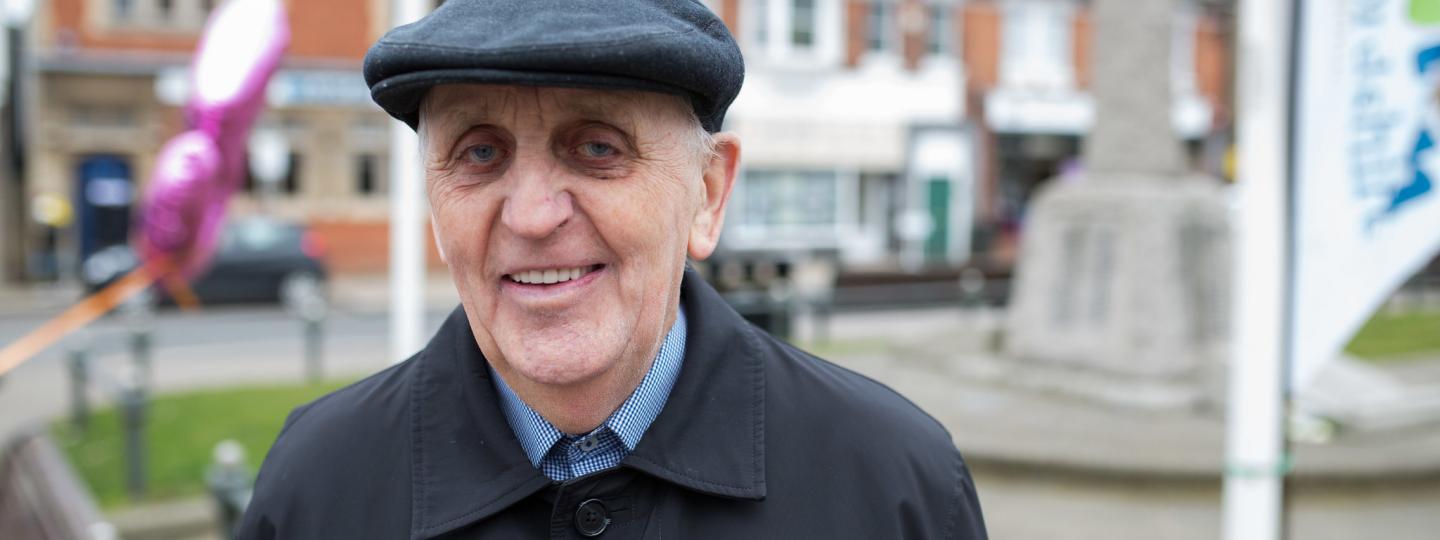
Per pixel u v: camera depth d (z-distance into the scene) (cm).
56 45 1742
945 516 140
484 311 127
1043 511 536
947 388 760
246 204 1894
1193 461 557
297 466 140
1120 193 741
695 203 133
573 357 122
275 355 1039
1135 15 758
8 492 332
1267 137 229
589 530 127
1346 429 633
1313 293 228
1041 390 744
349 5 1906
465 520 127
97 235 1777
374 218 1984
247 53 600
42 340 1034
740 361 138
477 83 115
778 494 133
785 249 2181
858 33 2216
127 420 534
